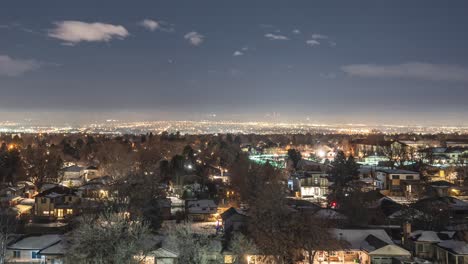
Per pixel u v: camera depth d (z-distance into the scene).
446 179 114.69
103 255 40.66
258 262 50.47
